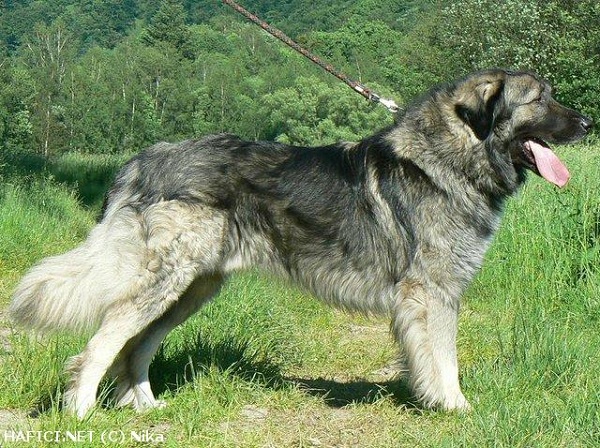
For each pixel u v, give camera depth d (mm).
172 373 5328
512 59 36219
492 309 7445
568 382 5145
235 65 86812
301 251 4992
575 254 7734
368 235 4918
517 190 5184
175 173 4762
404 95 48719
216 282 5113
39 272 4594
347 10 112875
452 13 38719
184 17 102438
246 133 67438
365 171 4957
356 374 5957
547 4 34906
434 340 4836
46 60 76500
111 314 4578
